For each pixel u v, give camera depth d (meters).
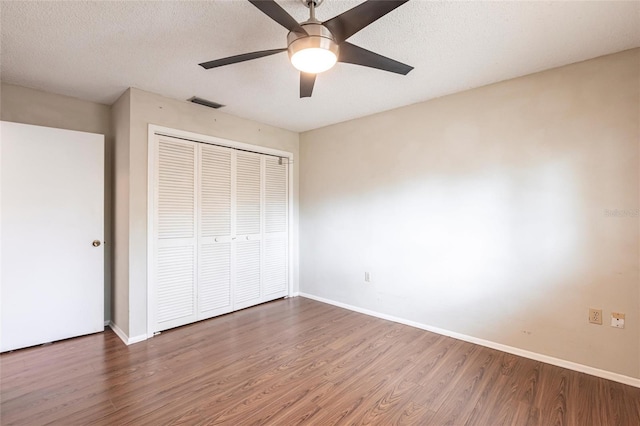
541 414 1.80
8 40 1.95
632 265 2.08
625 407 1.86
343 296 3.75
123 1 1.59
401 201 3.21
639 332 2.06
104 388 2.04
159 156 2.91
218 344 2.72
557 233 2.34
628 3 1.61
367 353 2.56
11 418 1.74
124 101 2.82
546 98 2.38
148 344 2.71
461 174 2.80
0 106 2.60
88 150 2.88
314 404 1.90
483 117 2.68
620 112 2.11
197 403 1.90
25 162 2.60
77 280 2.83
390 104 3.13
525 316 2.48
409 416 1.79
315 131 4.04
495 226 2.62
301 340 2.81
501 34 1.90
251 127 3.66
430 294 3.01
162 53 2.13
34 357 2.45
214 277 3.38
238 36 1.93
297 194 4.26
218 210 3.40
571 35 1.91
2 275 2.50
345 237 3.72
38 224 2.65
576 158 2.26
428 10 1.67
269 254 3.94
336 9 1.68
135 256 2.76
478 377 2.19
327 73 2.43
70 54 2.14
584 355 2.25
